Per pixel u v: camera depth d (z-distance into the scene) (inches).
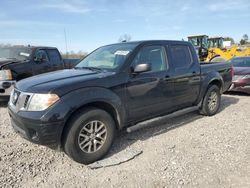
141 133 205.6
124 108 173.2
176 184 135.1
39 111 142.2
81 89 152.8
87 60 210.8
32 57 335.3
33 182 137.5
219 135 201.2
